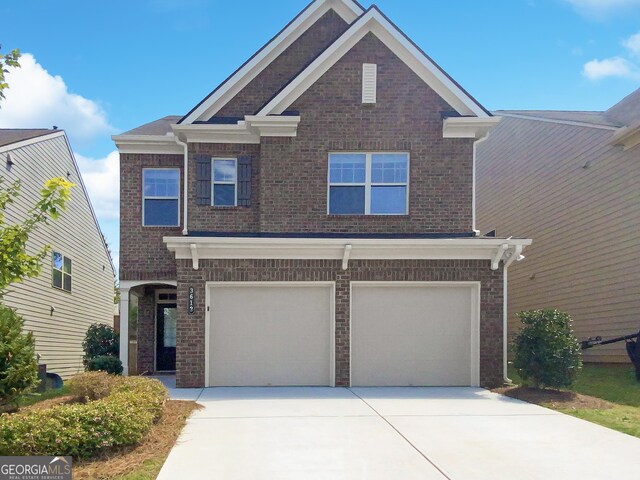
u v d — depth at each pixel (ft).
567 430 27.71
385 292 42.96
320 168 45.16
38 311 55.83
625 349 48.98
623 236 49.49
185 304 41.47
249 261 41.96
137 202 49.39
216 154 46.80
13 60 23.56
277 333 42.45
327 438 25.82
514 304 69.31
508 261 42.57
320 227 44.80
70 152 65.82
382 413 31.65
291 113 45.29
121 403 24.95
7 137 53.36
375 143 45.32
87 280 74.13
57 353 61.82
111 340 53.83
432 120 45.52
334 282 42.24
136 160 49.67
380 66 45.85
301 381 42.27
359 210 45.34
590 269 54.08
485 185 77.82
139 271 48.80
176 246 40.96
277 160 45.09
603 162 52.42
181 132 46.29
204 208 46.26
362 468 21.36
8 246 22.82
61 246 63.10
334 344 42.06
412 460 22.40
